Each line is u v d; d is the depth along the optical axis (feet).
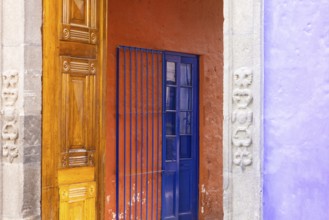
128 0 22.33
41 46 14.73
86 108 15.79
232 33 11.25
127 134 22.30
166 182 24.13
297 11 10.50
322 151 10.13
